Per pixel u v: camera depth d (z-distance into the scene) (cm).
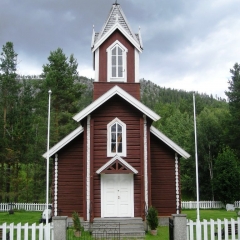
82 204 2411
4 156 4250
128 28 2545
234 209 3922
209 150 5088
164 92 18688
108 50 2505
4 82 4450
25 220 2833
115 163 2194
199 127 5238
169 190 2431
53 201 2427
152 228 1989
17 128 4328
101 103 2238
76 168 2447
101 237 1845
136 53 2512
